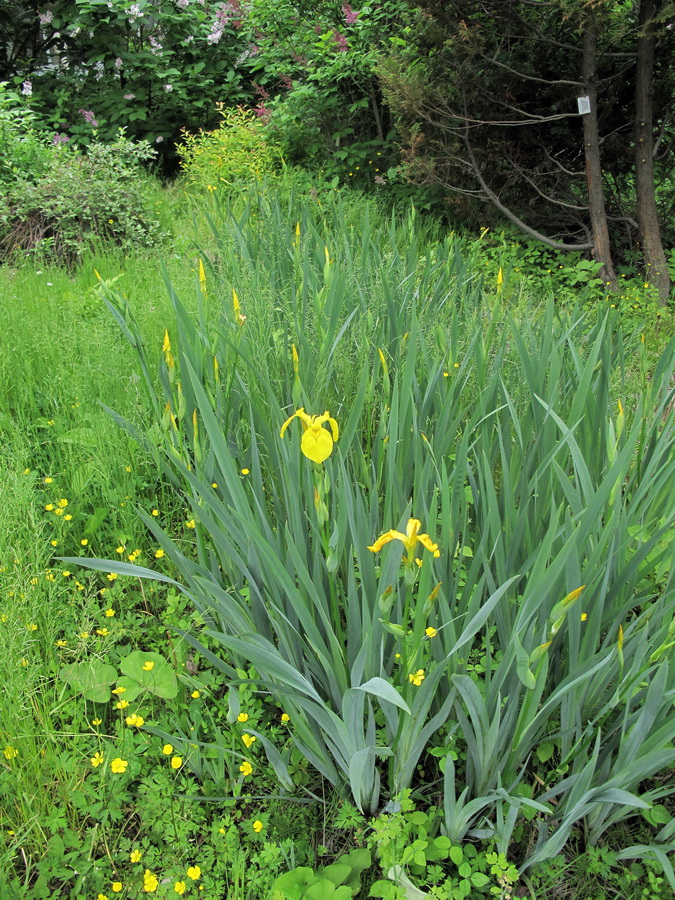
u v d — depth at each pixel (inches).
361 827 69.6
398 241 213.5
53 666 80.3
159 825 68.0
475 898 63.7
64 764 69.4
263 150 299.7
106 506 105.0
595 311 145.6
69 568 97.7
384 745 71.4
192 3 371.2
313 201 239.6
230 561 82.4
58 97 380.5
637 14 232.2
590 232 262.2
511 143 248.7
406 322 119.3
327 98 305.9
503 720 62.4
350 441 77.6
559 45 220.5
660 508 81.1
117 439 112.6
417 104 238.5
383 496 88.0
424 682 58.9
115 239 244.5
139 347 94.7
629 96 248.2
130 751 74.0
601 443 82.6
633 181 275.1
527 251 242.4
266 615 73.1
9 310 160.1
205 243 209.2
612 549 64.3
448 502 63.4
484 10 221.1
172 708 79.3
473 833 65.6
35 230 239.0
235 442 91.7
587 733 62.5
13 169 259.8
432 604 56.4
